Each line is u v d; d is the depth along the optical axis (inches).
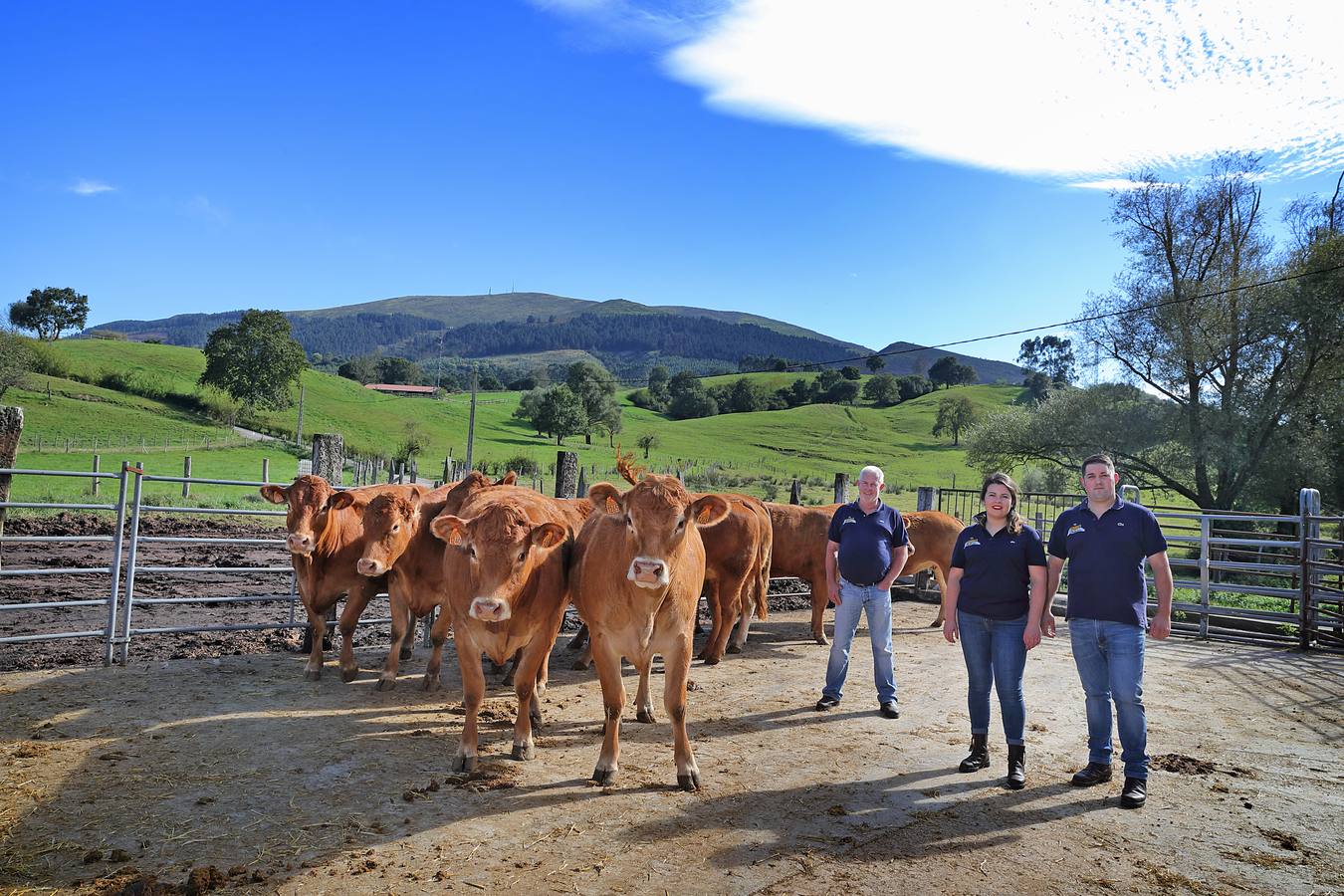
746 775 215.3
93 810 178.9
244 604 446.9
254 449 2078.0
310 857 161.6
